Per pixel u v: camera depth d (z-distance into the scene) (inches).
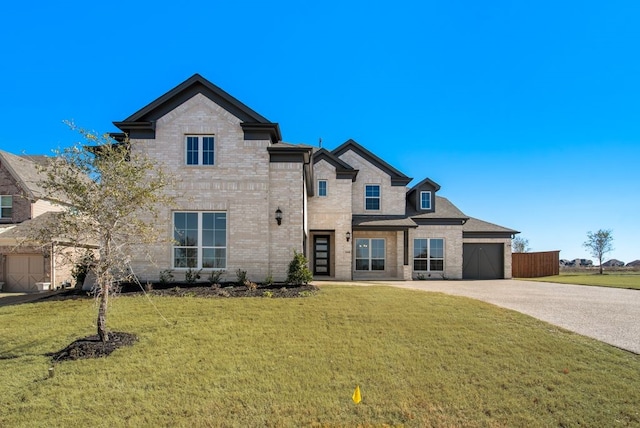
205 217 558.3
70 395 217.3
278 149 563.8
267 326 331.6
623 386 231.1
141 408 205.6
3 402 210.8
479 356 274.4
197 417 197.9
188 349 280.4
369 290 510.3
